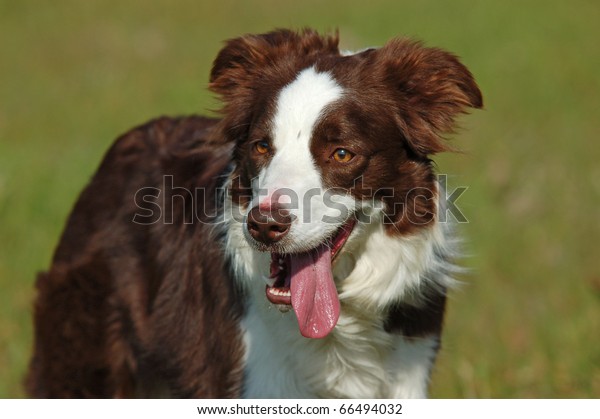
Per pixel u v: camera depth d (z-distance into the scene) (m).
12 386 11.45
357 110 7.65
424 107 8.12
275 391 8.09
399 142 7.93
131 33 34.34
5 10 37.59
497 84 27.17
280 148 7.54
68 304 9.70
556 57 30.25
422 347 8.39
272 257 7.76
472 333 12.67
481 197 17.09
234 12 37.84
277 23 35.34
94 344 9.56
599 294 13.14
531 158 20.47
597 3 38.34
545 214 17.11
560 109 24.83
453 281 8.44
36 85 27.09
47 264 14.38
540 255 15.36
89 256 9.62
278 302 7.55
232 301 8.18
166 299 8.87
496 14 36.47
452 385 11.05
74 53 31.20
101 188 10.01
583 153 20.98
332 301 7.56
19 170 17.83
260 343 8.05
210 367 8.43
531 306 13.63
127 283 9.31
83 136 21.91
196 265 8.57
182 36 34.00
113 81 27.41
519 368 11.67
